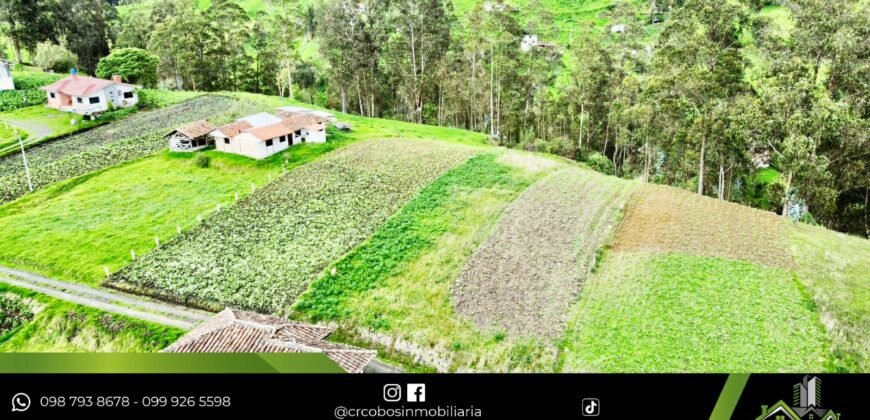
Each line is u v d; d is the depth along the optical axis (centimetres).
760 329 3566
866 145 5419
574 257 4416
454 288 4134
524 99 9112
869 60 5675
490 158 6456
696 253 4406
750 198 6475
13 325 4053
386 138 7325
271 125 6731
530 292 4047
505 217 5044
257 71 10994
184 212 5444
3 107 8562
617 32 10831
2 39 13062
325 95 11162
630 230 4794
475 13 9050
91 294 4256
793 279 4066
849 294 3859
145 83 10144
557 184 5722
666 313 3750
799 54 5950
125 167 6438
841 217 5975
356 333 3781
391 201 5447
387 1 9894
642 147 7900
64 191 5928
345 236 4881
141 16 14025
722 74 5812
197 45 10469
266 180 6038
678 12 7419
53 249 4834
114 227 5194
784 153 5228
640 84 7800
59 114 8431
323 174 6109
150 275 4450
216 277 4394
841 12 5791
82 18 12231
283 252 4697
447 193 5528
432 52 9662
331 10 9494
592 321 3719
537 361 3416
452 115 9919
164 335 3725
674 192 5581
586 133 8775
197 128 6825
